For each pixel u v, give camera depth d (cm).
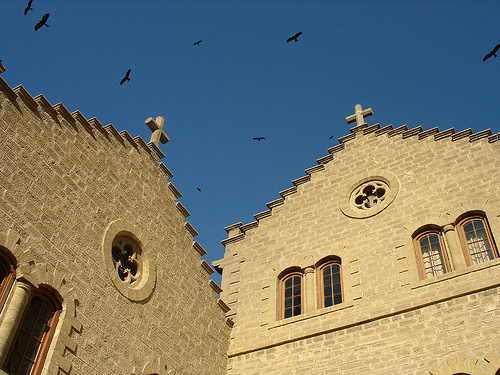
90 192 1756
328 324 1981
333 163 2517
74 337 1494
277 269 2292
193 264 2112
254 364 2039
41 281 1464
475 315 1728
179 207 2156
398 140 2408
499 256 1838
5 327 1320
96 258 1675
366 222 2212
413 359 1734
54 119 1719
